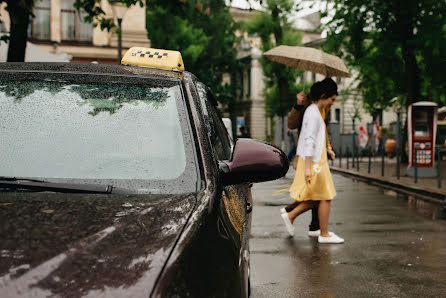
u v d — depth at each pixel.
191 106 2.59
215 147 2.85
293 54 8.14
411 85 23.83
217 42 53.06
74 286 1.35
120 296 1.35
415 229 8.21
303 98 7.29
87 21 14.99
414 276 5.55
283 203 11.41
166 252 1.55
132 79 2.70
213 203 2.03
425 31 19.08
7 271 1.37
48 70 2.70
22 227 1.60
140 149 2.32
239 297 1.83
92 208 1.80
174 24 43.84
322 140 6.91
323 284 5.25
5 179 2.11
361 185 16.00
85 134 2.37
